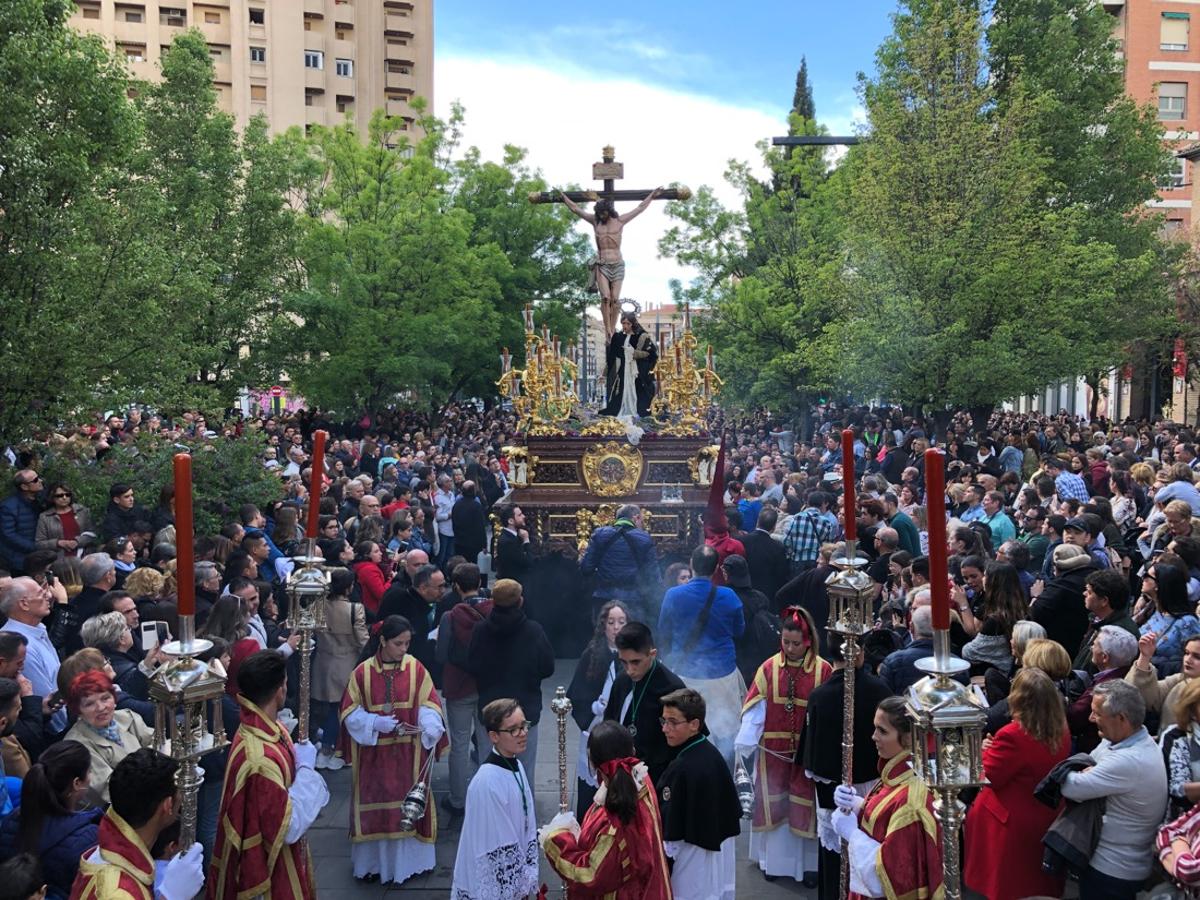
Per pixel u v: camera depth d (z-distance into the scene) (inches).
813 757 239.3
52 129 535.2
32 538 432.5
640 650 234.7
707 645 295.7
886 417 1171.3
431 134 1503.4
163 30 2449.6
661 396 604.4
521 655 295.4
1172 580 278.7
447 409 1475.1
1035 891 216.5
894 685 275.3
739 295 1104.8
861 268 895.1
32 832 177.9
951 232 868.0
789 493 531.5
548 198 631.8
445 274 1175.0
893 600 346.3
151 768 159.6
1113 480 520.4
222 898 199.2
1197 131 1929.1
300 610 216.5
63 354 510.3
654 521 567.8
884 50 962.7
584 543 566.9
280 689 208.5
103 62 558.3
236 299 1055.6
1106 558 380.2
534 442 579.5
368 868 275.6
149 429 696.4
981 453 768.3
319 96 2645.2
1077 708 242.7
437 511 663.8
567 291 1576.0
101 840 159.2
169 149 1021.2
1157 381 1595.7
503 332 1448.1
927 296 872.9
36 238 517.0
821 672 272.5
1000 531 471.2
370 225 1148.5
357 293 1105.4
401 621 273.4
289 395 1459.2
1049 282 878.4
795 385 1132.5
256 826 197.6
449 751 325.1
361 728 268.5
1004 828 217.8
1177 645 273.9
